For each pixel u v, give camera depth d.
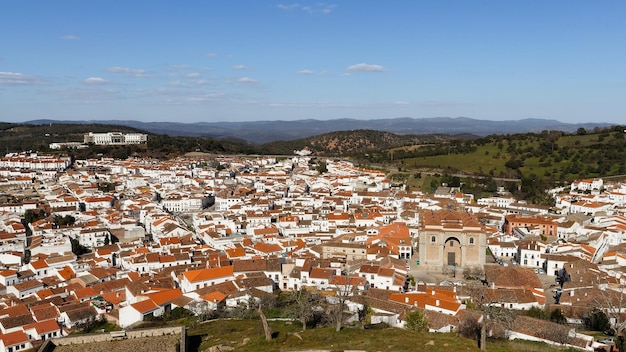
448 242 191.62
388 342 93.25
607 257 187.50
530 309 130.12
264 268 169.50
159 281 164.12
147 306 140.00
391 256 186.00
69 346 97.75
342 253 198.25
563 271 173.75
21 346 127.19
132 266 186.88
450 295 137.62
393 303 130.50
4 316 140.12
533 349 94.81
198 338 109.44
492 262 198.12
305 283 163.25
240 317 132.50
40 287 170.38
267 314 135.00
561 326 105.44
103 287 165.38
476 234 185.88
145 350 96.06
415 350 87.31
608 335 108.94
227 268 168.00
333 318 115.75
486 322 104.56
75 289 162.50
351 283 154.75
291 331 107.31
